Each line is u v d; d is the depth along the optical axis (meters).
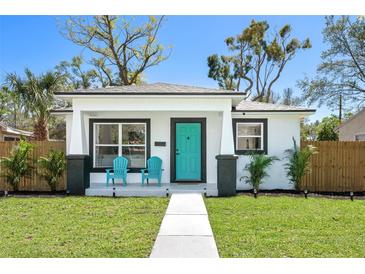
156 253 4.96
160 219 7.01
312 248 5.16
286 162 11.73
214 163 12.06
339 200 9.61
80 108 10.55
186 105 10.47
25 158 11.22
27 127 24.42
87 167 10.78
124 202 9.00
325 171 11.90
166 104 10.48
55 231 6.08
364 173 11.85
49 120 16.97
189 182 12.01
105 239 5.62
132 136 12.13
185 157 12.14
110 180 11.96
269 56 32.06
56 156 10.96
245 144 11.95
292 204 8.73
